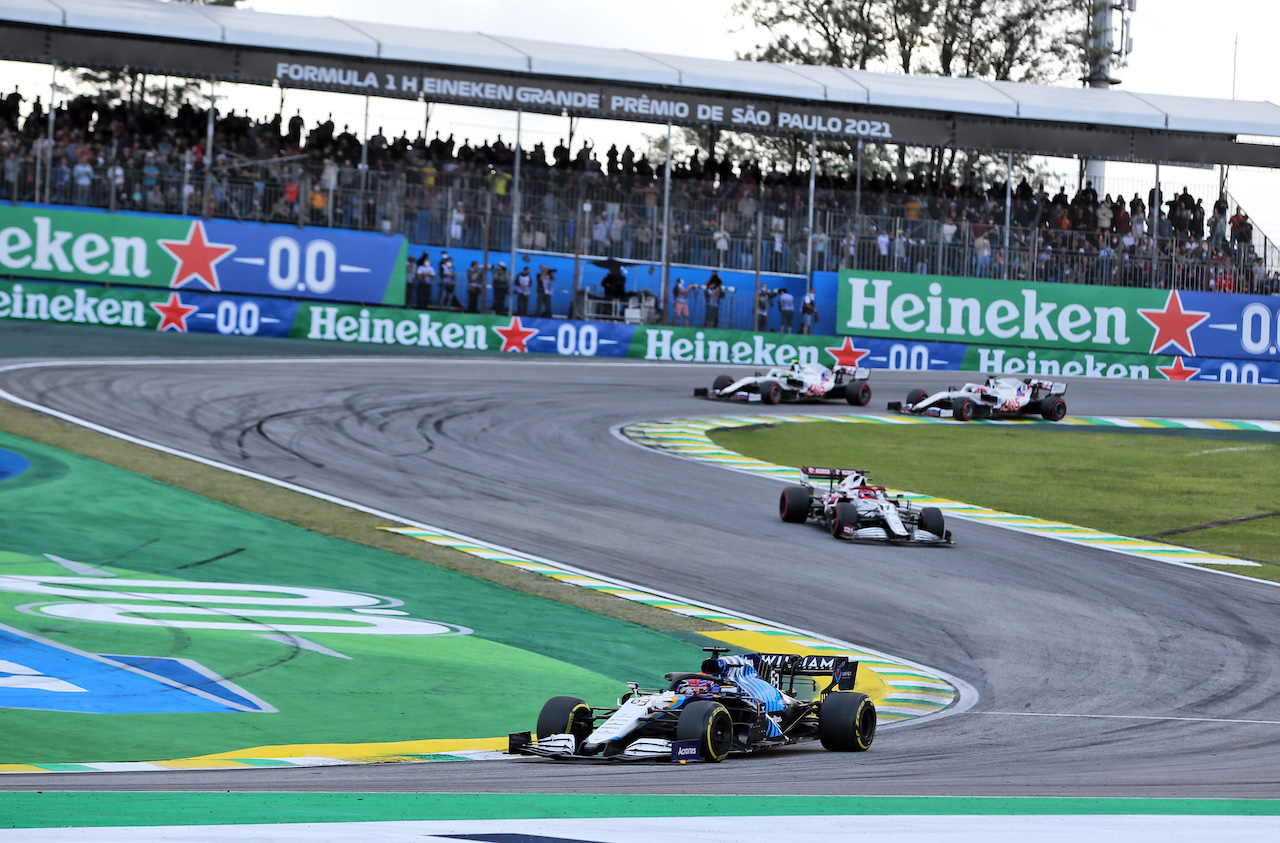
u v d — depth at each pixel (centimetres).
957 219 17862
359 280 15400
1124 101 18488
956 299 17175
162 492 8225
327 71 15738
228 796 2783
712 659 4434
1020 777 3706
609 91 16525
